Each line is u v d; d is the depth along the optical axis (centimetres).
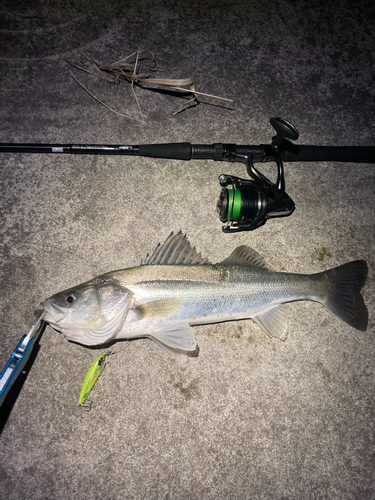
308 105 62
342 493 49
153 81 58
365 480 49
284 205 51
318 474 49
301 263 55
